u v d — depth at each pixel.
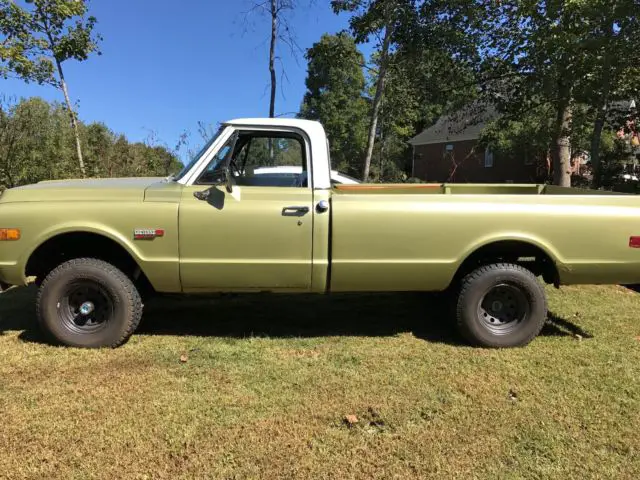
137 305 4.31
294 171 4.61
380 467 2.75
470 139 33.94
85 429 3.05
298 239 4.21
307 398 3.48
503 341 4.42
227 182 4.21
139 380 3.70
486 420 3.24
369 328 4.94
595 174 13.95
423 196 4.29
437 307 5.43
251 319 5.16
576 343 4.59
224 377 3.78
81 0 11.35
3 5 10.48
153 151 13.66
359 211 4.20
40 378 3.71
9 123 11.53
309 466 2.74
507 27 12.52
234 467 2.73
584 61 10.46
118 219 4.13
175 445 2.91
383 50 11.69
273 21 11.21
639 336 4.80
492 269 4.35
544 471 2.74
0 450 2.83
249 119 4.43
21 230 4.11
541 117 15.90
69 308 4.28
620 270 4.33
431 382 3.75
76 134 12.16
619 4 9.42
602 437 3.07
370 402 3.44
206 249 4.18
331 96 37.25
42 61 11.24
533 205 4.30
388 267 4.26
